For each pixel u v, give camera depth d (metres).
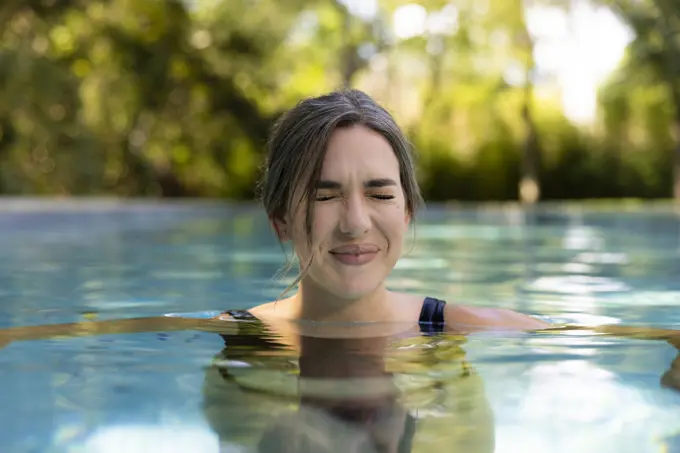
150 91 12.12
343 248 1.64
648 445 0.99
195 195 13.59
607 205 13.61
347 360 1.43
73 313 2.22
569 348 1.56
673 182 16.11
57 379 1.29
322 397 1.18
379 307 1.82
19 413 1.11
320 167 1.61
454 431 1.04
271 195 1.71
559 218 9.14
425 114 16.12
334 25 16.02
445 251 4.86
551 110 16.44
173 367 1.37
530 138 15.49
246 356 1.46
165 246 5.02
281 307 1.97
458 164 15.99
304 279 1.82
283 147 1.68
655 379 1.31
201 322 1.85
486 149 16.03
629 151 16.17
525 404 1.16
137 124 12.49
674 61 13.98
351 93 1.73
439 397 1.19
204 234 6.08
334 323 1.81
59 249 4.75
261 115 13.12
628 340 1.65
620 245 5.41
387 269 1.69
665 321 2.08
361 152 1.61
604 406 1.15
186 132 12.82
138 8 11.98
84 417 1.09
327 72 15.94
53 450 0.97
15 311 2.26
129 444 0.99
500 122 16.17
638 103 15.70
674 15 13.52
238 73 12.69
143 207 8.39
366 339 1.63
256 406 1.13
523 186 15.54
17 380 1.29
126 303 2.46
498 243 5.55
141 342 1.61
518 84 15.89
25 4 10.88
